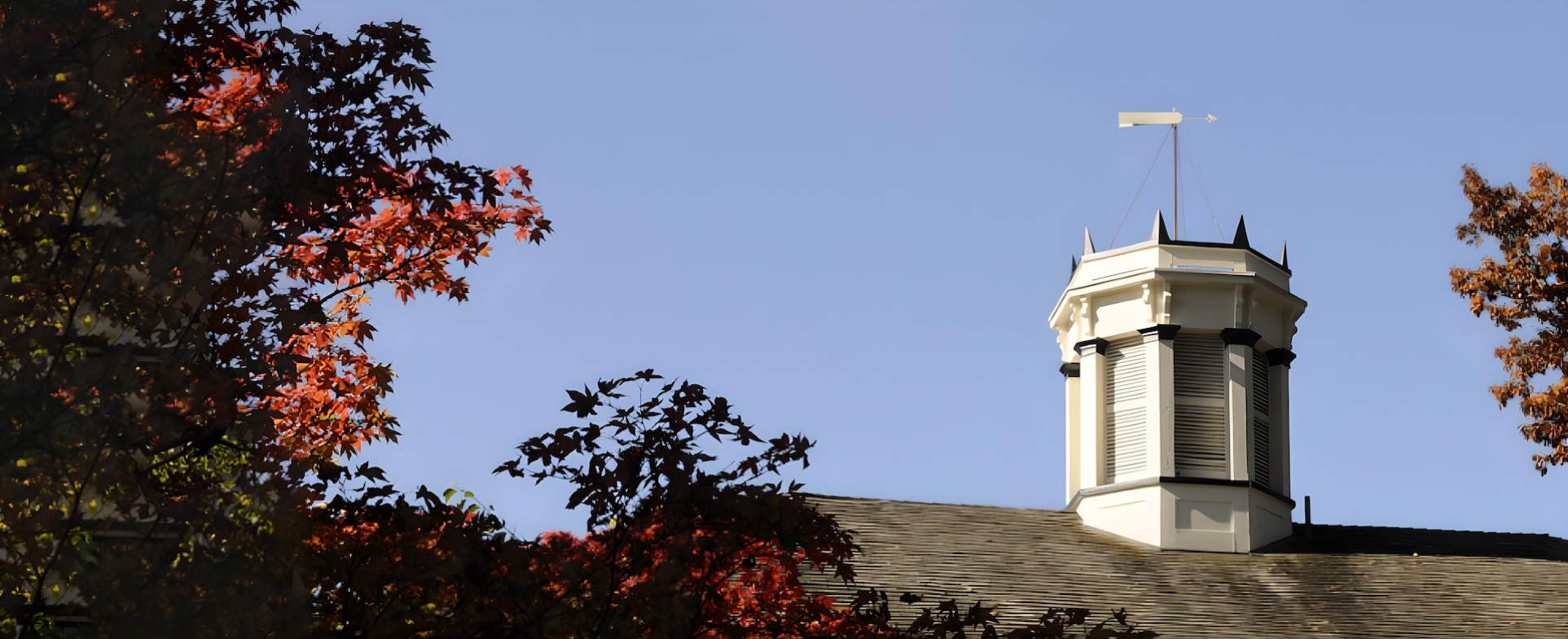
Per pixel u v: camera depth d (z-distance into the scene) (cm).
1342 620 1931
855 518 2147
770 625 894
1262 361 2508
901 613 1803
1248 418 2408
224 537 762
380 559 786
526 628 794
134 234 761
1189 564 2175
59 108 744
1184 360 2453
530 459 845
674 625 800
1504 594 2039
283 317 804
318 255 930
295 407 1030
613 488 838
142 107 770
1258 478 2400
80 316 755
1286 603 1997
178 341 775
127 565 730
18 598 717
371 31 871
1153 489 2322
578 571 812
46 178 760
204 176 790
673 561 823
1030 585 1972
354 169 857
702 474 842
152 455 750
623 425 860
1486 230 2883
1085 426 2470
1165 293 2455
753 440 866
